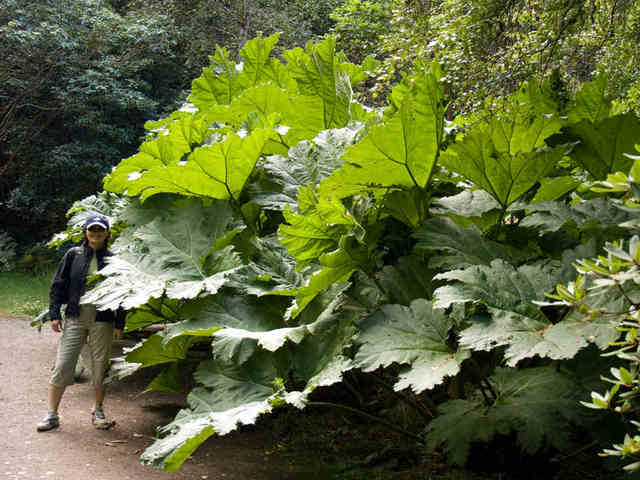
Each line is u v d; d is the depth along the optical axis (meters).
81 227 6.80
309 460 3.99
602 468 3.72
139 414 4.93
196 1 17.94
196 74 18.28
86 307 4.48
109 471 3.62
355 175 4.13
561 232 4.07
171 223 5.01
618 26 4.63
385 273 3.95
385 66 5.19
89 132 17.12
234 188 5.12
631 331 1.52
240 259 4.62
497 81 4.34
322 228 4.19
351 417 4.85
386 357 3.27
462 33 4.48
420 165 4.20
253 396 3.91
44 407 4.90
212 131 5.89
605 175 4.42
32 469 3.54
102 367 4.55
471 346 2.71
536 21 4.57
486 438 3.13
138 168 5.62
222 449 4.20
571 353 2.39
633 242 1.46
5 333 8.13
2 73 16.23
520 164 3.91
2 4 15.85
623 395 1.55
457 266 3.61
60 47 16.36
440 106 4.05
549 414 3.09
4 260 14.90
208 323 4.32
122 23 17.17
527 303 2.89
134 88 17.58
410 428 4.49
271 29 16.83
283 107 5.93
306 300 4.05
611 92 4.68
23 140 16.86
